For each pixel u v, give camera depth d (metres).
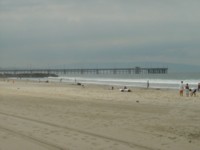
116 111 15.79
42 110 16.45
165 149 8.23
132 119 13.16
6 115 14.68
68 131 10.63
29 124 12.12
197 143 8.85
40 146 8.61
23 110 16.50
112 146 8.53
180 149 8.23
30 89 40.31
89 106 18.22
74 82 71.50
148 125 11.72
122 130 10.77
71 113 15.16
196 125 11.64
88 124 11.98
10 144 8.89
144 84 57.94
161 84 56.81
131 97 26.30
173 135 9.91
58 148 8.38
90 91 35.81
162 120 12.86
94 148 8.34
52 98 24.33
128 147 8.42
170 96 28.27
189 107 17.70
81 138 9.53
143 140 9.23
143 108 17.03
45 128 11.23
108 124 11.98
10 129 11.14
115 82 68.50
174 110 16.09
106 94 30.27
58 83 65.31
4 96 26.53
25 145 8.74
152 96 27.86
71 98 24.38
